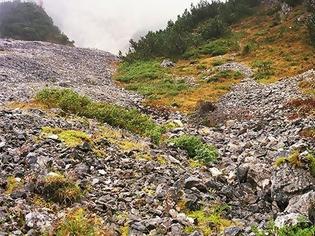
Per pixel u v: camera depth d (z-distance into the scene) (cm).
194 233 885
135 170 1280
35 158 1175
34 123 1546
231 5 7231
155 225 927
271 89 3083
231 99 3059
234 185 1259
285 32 5369
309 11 5700
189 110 2947
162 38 6184
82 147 1338
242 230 919
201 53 5447
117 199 1065
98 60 6247
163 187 1140
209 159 1541
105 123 1928
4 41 6316
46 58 5038
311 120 2077
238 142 1914
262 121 2250
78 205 988
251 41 5472
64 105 2022
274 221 939
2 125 1430
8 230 833
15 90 2631
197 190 1132
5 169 1105
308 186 1073
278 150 1569
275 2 6756
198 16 7375
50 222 877
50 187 1015
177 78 4294
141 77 4519
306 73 3300
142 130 1994
